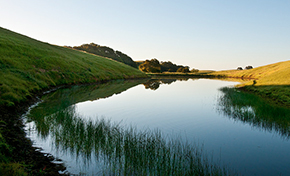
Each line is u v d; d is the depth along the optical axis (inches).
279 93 1109.1
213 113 817.5
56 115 601.9
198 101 1108.5
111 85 1975.9
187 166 355.3
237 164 391.9
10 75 972.6
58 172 331.9
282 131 576.4
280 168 381.4
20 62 1298.0
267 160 412.2
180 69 7805.1
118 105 967.0
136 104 1001.5
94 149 418.0
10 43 1523.1
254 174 357.4
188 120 711.1
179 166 346.3
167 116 768.3
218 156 425.4
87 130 484.4
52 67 1619.1
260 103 933.8
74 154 399.9
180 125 652.1
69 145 427.2
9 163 313.7
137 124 657.0
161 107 937.5
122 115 775.7
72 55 2652.6
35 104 826.8
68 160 376.5
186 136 546.6
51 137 468.4
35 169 328.5
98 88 1646.2
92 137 454.0
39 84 1151.6
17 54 1414.9
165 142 465.4
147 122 682.8
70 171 339.6
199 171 325.7
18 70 1124.5
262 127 616.4
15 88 821.2
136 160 370.0
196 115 783.7
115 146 430.3
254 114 734.5
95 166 360.5
